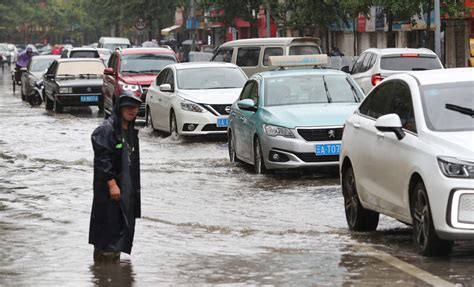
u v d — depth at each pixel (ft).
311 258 41.01
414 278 36.65
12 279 37.24
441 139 40.57
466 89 43.57
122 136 39.86
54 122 127.65
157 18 312.50
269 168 70.85
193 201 60.08
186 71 103.65
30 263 40.37
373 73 122.11
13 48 420.36
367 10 170.60
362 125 47.75
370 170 46.14
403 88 45.27
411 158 41.63
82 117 138.00
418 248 41.55
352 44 252.42
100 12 364.79
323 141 69.46
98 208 40.22
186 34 384.27
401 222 47.88
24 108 161.58
